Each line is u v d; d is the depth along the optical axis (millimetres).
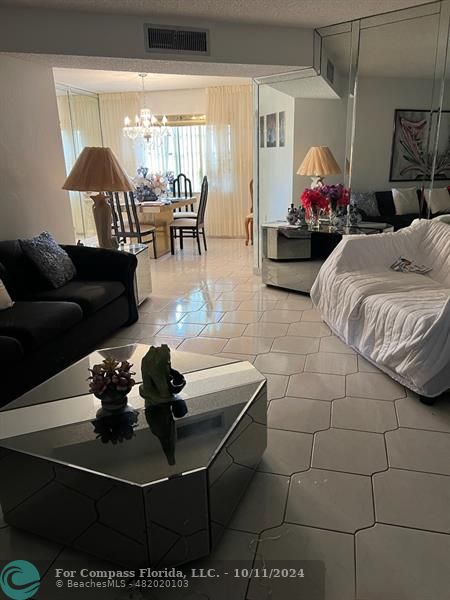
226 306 4113
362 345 2869
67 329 2844
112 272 3623
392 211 4266
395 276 3193
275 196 5066
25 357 2496
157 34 3484
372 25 3744
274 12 3436
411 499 1771
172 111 7719
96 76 6125
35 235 3809
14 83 3469
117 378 1828
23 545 1621
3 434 1750
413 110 3914
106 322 3363
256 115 4781
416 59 3740
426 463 1969
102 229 3977
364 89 4109
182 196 8016
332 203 4461
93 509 1544
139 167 7801
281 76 4273
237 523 1684
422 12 3523
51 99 3932
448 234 3297
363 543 1582
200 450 1637
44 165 3885
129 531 1510
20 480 1634
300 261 4336
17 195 3570
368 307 2822
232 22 3646
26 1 3070
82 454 1631
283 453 2055
